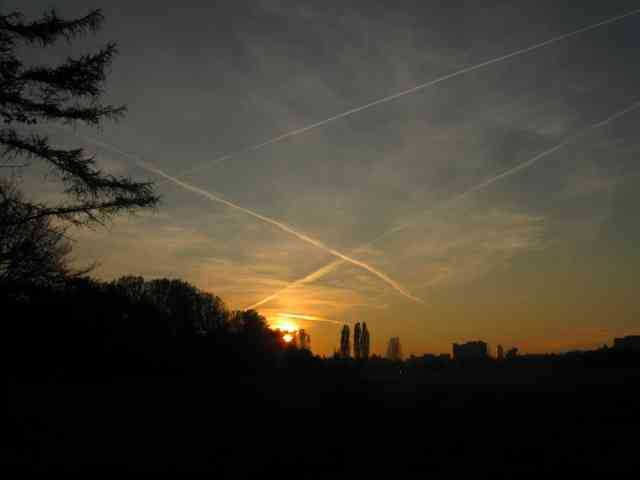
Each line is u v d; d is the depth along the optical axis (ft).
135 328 154.30
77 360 104.99
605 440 70.54
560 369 199.82
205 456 57.41
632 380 154.81
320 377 132.46
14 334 82.53
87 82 51.60
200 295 227.20
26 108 50.39
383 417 92.68
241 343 199.21
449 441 69.77
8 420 70.79
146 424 78.95
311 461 56.70
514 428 80.64
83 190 54.75
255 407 99.55
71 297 83.15
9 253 59.67
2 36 48.03
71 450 57.72
